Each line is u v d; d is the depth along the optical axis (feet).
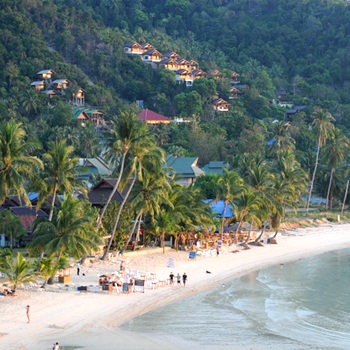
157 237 449.48
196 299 317.83
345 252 481.46
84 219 316.40
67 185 351.25
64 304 287.69
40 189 352.69
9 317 264.11
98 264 370.73
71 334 250.16
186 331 262.47
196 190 444.96
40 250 317.22
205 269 391.04
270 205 485.56
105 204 410.11
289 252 469.98
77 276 338.95
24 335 245.04
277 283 362.94
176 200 429.38
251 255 448.65
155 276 352.69
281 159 588.50
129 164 370.73
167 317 282.77
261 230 540.52
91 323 264.93
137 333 257.14
